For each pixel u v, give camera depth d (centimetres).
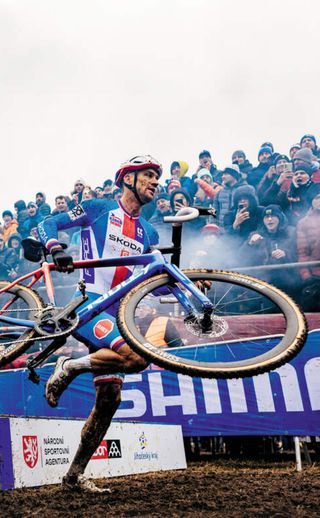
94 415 382
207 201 856
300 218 757
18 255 959
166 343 619
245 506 316
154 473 542
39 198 976
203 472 537
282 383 575
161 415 618
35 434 434
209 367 274
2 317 346
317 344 566
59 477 451
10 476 402
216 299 689
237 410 591
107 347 363
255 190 803
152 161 388
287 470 543
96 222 386
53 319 325
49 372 645
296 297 688
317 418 559
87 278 385
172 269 325
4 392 651
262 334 599
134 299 311
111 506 324
